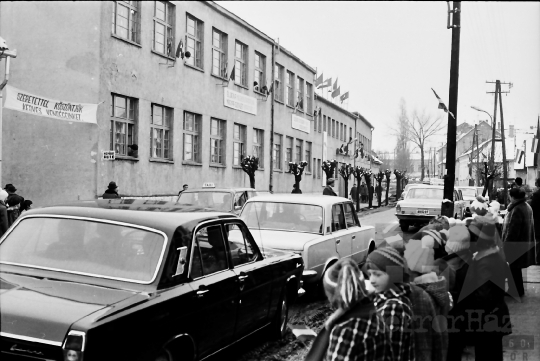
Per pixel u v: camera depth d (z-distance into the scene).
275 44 31.14
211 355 4.99
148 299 4.00
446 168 13.11
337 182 48.56
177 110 21.47
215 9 24.08
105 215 4.66
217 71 25.17
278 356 5.91
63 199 16.67
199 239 4.82
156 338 4.01
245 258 5.73
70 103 15.23
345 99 50.41
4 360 3.56
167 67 20.61
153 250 4.39
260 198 9.65
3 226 10.27
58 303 3.74
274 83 31.45
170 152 21.23
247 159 23.70
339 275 2.70
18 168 16.95
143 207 5.05
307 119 38.69
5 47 12.52
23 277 4.21
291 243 8.20
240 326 5.44
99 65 16.17
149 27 19.30
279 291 6.37
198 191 13.30
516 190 8.07
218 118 25.11
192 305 4.43
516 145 68.31
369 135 67.44
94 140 16.55
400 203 20.59
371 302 2.76
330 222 9.16
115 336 3.60
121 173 18.14
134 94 18.48
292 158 35.81
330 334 2.76
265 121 30.52
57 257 4.43
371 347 2.63
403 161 58.25
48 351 3.44
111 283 4.18
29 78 14.83
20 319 3.57
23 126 16.94
